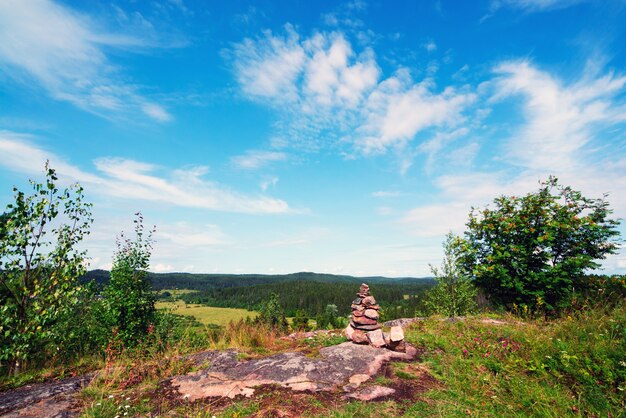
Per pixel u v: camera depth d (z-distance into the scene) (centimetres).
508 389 520
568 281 1086
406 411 452
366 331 754
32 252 820
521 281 1184
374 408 459
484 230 1330
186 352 838
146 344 909
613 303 952
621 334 615
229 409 462
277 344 838
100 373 669
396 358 668
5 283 785
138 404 493
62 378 693
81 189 912
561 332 693
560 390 502
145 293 1125
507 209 1310
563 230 1145
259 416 438
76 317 1017
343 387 535
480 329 829
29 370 798
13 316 784
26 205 812
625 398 458
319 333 930
